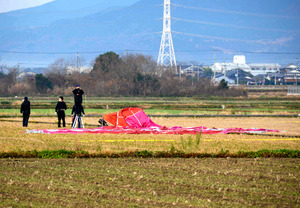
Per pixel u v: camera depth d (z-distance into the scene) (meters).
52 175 46.72
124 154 57.78
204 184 44.34
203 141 68.62
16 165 51.12
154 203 38.06
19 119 105.69
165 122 104.12
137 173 48.22
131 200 38.75
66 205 37.25
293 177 47.72
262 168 52.31
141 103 186.50
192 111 147.88
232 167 52.41
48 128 82.75
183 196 40.25
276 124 104.50
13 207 36.50
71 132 76.94
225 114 133.50
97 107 159.62
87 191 41.06
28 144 62.28
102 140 67.81
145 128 82.69
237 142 68.62
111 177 46.31
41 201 38.16
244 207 37.59
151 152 58.34
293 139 75.50
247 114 132.75
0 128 80.25
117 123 84.75
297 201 39.38
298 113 137.38
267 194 41.38
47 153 56.69
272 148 64.06
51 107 155.50
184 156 58.28
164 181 45.09
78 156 56.88
